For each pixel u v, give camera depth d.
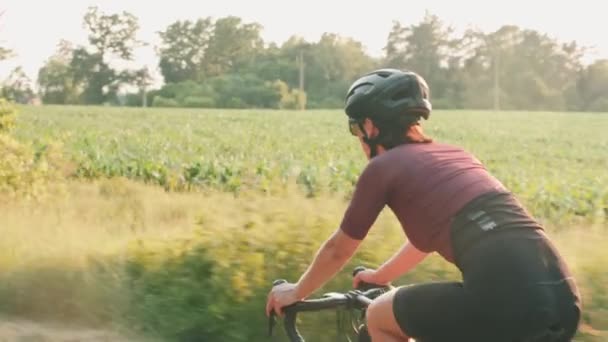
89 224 10.11
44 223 8.88
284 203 7.60
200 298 5.65
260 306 5.51
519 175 22.34
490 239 2.42
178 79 122.19
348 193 16.53
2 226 8.16
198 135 40.75
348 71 115.62
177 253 5.93
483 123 60.06
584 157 35.50
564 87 114.38
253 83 105.19
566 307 2.38
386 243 5.80
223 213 7.38
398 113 2.62
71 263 6.31
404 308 2.47
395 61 115.94
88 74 106.31
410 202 2.56
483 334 2.37
